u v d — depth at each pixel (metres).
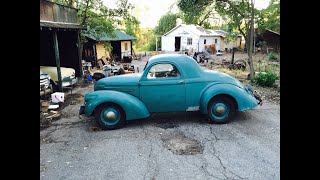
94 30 14.87
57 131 5.61
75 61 11.94
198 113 6.49
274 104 7.19
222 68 16.14
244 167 3.81
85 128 5.76
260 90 9.15
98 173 3.78
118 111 5.55
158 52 33.00
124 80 5.77
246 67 16.33
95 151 4.53
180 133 5.23
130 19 15.02
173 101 5.70
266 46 27.20
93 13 14.15
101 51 21.05
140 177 3.63
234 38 18.53
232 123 5.69
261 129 5.29
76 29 10.81
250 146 4.50
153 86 5.64
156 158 4.19
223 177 3.57
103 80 5.96
